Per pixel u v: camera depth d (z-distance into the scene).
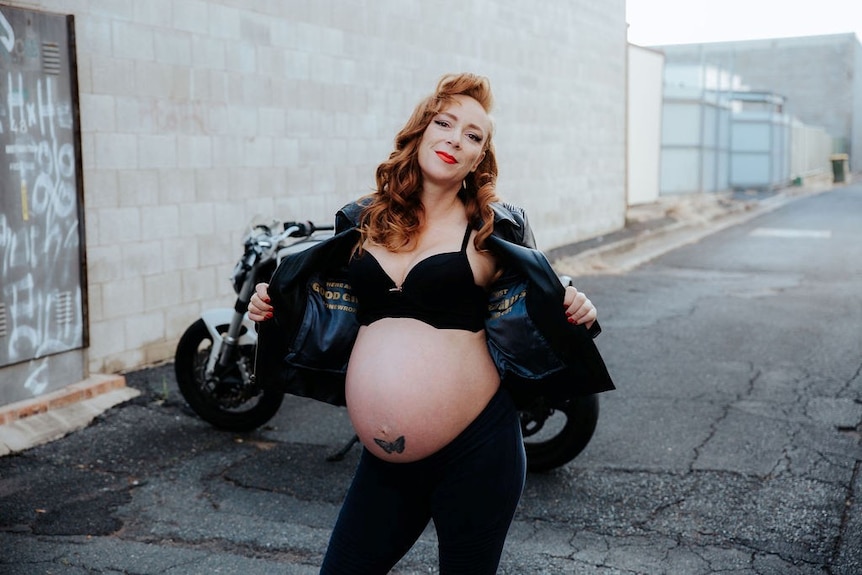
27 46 5.70
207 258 7.48
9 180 5.60
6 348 5.59
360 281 2.58
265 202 8.10
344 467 5.06
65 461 5.07
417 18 10.50
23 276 5.70
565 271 12.98
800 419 5.98
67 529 4.17
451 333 2.52
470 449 2.51
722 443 5.48
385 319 2.57
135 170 6.75
